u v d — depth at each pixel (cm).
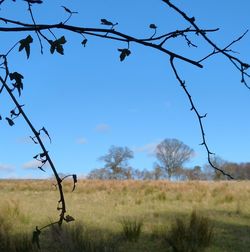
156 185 1984
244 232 874
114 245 691
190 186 1900
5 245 659
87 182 2233
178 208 1219
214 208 1216
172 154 3897
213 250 719
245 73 162
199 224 777
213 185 1950
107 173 4503
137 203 1331
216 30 164
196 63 167
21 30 160
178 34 166
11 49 153
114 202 1373
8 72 155
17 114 154
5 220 886
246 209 1180
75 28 163
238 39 163
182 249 694
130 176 4494
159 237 794
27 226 897
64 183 2089
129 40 166
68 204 1316
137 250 711
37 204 1299
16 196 1612
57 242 688
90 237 731
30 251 652
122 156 4519
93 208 1212
